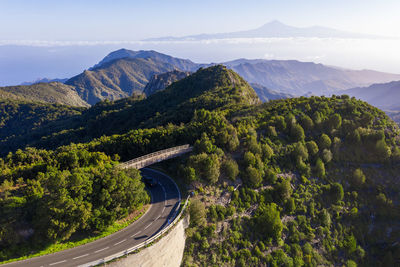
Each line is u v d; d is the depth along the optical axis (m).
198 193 54.47
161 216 45.56
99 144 71.06
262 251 53.94
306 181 74.00
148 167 65.31
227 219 53.53
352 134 87.06
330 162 82.12
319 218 68.19
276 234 56.59
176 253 42.25
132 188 43.97
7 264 31.48
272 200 64.38
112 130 152.75
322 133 87.50
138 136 71.38
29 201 35.22
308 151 80.75
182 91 179.88
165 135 72.69
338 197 73.38
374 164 84.81
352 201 76.50
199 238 47.12
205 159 57.31
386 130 92.25
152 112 157.50
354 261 65.44
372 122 94.81
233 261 48.47
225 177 61.28
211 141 68.25
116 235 39.62
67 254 34.47
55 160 50.72
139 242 38.19
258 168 66.31
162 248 38.78
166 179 59.53
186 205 48.81
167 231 40.62
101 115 173.75
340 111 97.75
